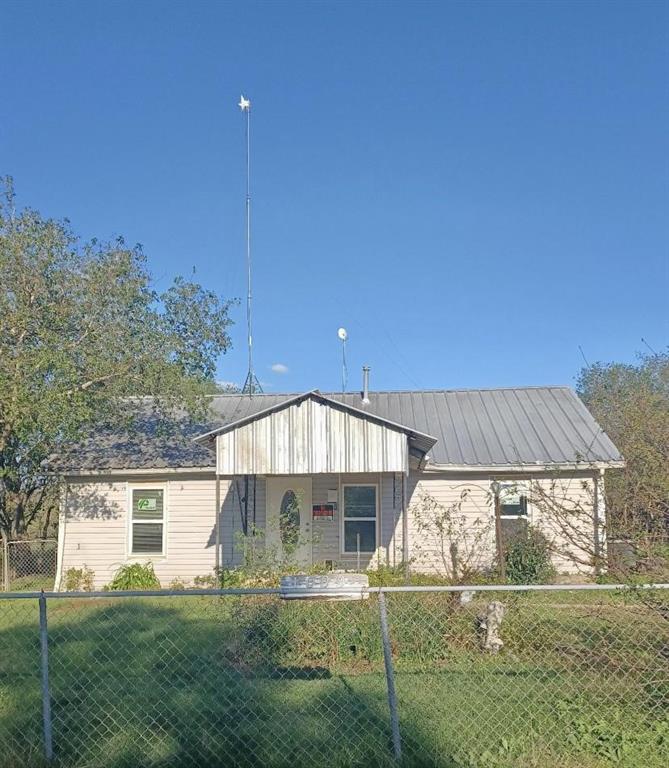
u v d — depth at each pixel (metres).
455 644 7.74
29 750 5.68
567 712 5.89
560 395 21.34
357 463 16.00
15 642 9.38
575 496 17.09
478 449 18.25
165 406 19.03
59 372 16.17
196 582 17.36
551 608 7.37
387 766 5.28
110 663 8.20
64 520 18.62
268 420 16.23
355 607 8.02
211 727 6.03
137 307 18.00
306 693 6.80
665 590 5.68
